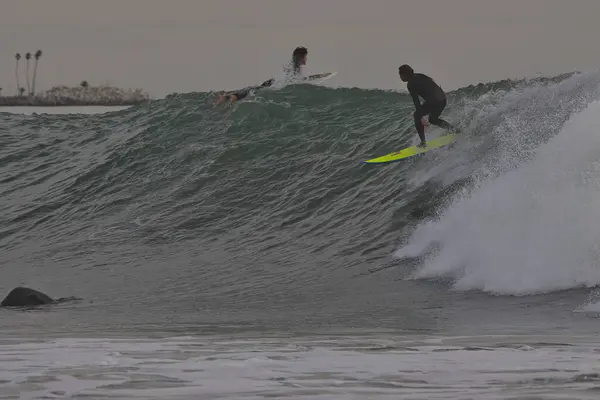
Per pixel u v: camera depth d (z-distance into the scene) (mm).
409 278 48500
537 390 19609
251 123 87312
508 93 68750
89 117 109312
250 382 20969
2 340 31047
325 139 81000
